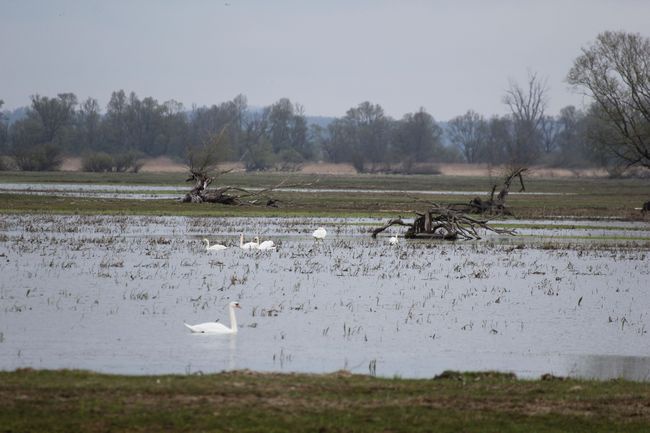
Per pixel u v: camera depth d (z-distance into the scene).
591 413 54.62
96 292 103.00
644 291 116.75
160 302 97.81
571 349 80.25
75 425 48.88
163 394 54.81
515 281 123.38
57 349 73.50
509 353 77.69
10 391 54.25
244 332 82.81
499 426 51.41
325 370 68.31
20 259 130.75
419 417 52.25
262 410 52.25
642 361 75.75
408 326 88.31
